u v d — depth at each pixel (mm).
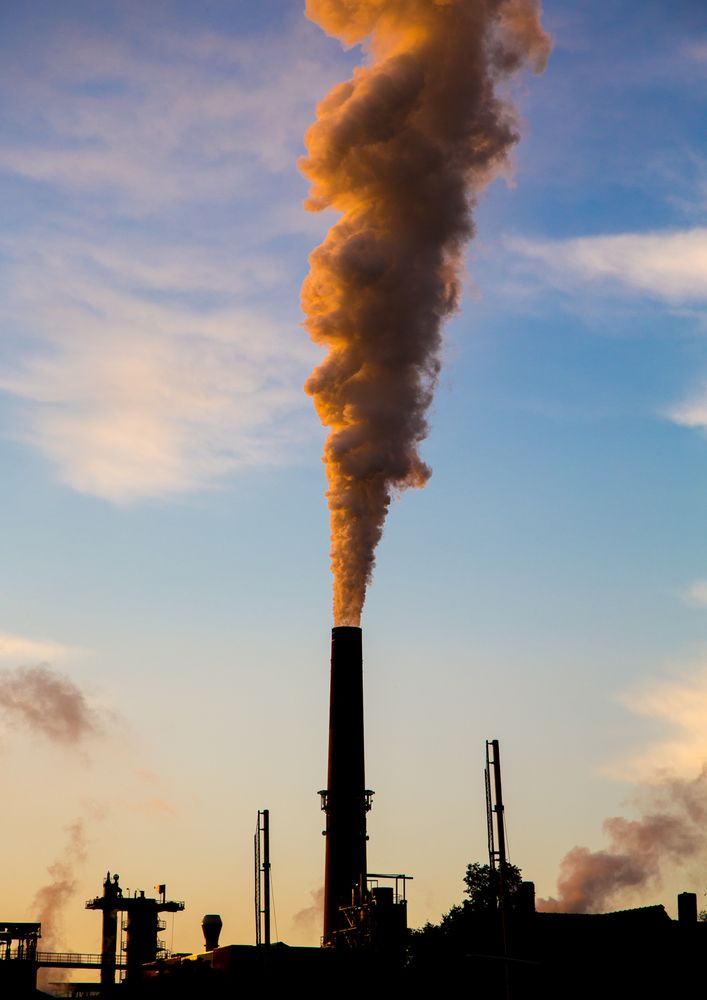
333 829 95312
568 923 84375
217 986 85562
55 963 98875
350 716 97688
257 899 78562
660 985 81625
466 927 94250
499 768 66000
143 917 102875
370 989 85312
